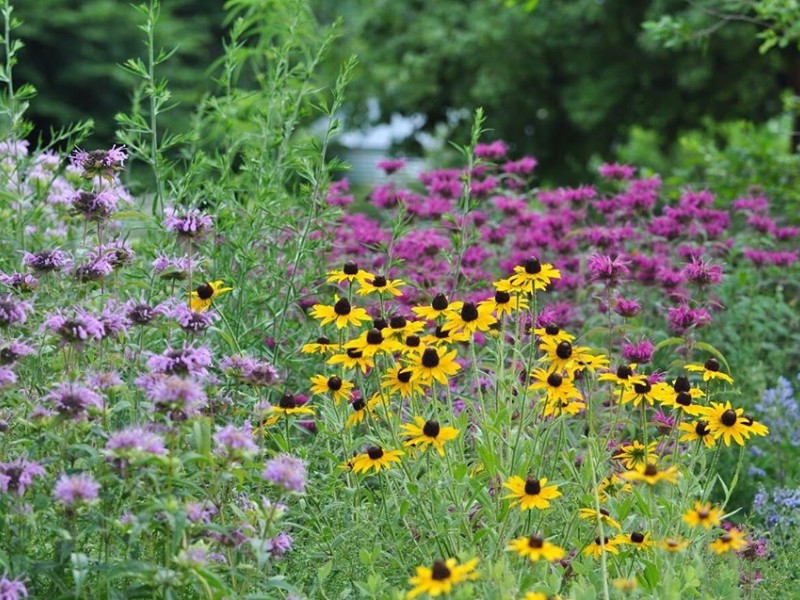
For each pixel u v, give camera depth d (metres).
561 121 17.75
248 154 6.76
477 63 17.36
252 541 4.04
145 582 4.29
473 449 5.42
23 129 6.26
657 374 5.75
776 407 6.77
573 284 7.38
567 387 4.62
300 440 5.75
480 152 8.14
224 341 5.82
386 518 4.74
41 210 6.44
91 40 22.77
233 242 5.92
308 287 6.25
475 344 6.52
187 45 23.67
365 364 4.71
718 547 4.12
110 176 5.09
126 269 5.67
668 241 7.80
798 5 9.04
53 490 4.13
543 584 4.16
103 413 4.16
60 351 4.83
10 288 4.96
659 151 18.78
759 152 10.08
